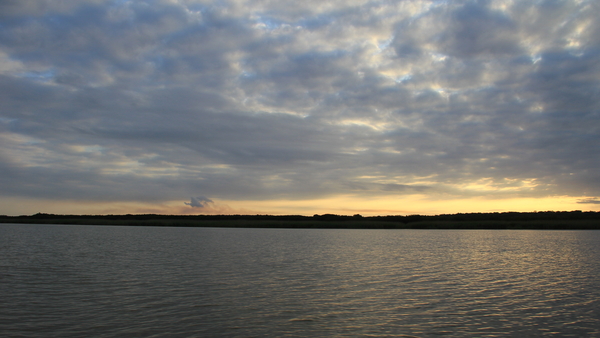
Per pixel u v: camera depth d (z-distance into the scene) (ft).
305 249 190.70
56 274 104.99
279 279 98.84
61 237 272.92
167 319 61.72
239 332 55.62
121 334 54.24
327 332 55.98
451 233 388.57
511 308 70.54
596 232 399.44
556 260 147.02
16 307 68.54
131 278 99.09
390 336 54.54
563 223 460.55
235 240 262.67
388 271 114.52
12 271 109.91
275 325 59.00
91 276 101.86
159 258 145.07
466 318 63.82
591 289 88.94
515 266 128.36
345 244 227.81
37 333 54.54
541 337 55.06
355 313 66.03
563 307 71.61
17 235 291.99
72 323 59.26
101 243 220.23
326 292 82.89
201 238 284.00
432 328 58.39
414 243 239.91
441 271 115.44
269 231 446.19
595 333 56.95
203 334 54.60
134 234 338.54
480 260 145.59
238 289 85.40
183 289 85.05
